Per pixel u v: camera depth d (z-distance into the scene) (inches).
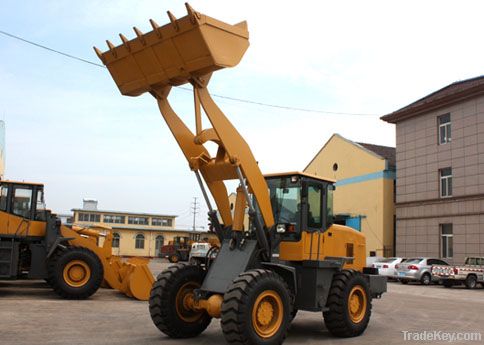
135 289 526.3
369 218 1347.2
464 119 1101.7
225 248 323.3
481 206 1045.2
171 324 320.2
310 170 1619.1
